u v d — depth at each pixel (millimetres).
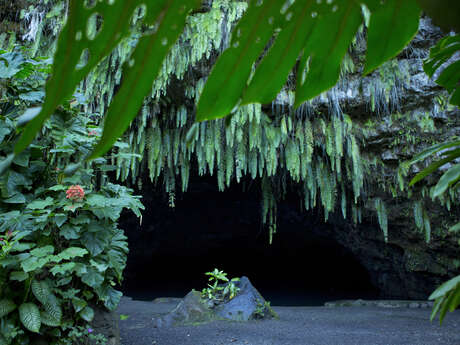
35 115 238
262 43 308
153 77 269
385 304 7695
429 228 6488
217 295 6055
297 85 344
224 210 12836
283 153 6570
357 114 5977
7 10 5160
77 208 3076
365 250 10039
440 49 541
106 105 5426
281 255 14984
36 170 3039
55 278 3029
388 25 331
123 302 7812
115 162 6180
